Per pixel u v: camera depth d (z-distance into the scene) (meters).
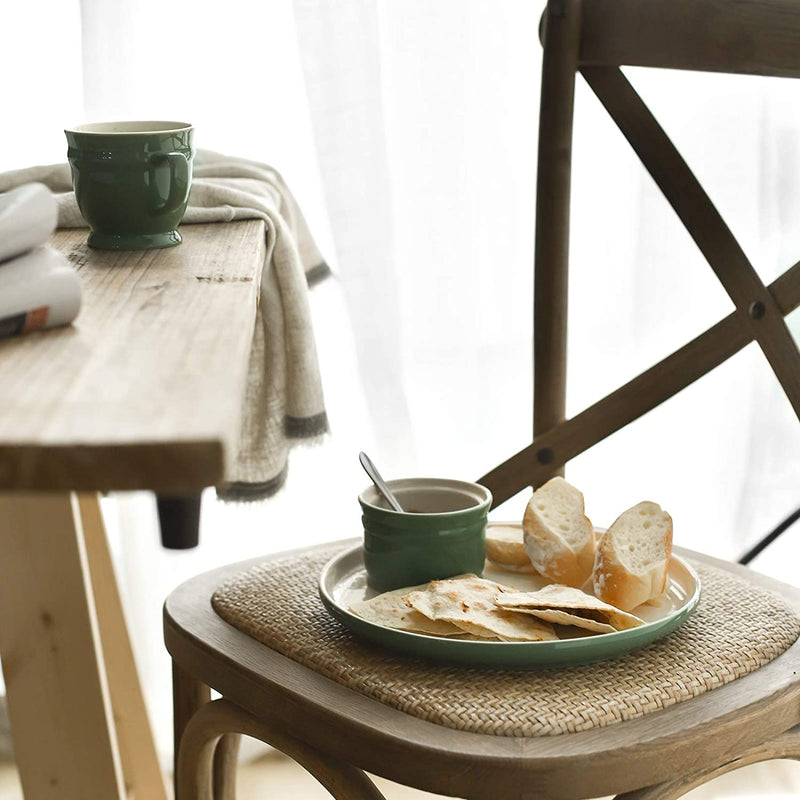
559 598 0.72
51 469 0.34
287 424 1.08
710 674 0.69
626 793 0.64
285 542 1.38
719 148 1.28
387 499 0.81
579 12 0.96
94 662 0.66
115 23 1.17
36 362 0.44
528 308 1.34
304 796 1.33
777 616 0.78
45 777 0.68
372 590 0.80
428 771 0.61
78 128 0.79
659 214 1.30
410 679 0.68
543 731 0.62
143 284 0.63
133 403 0.39
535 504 0.83
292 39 1.24
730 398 1.37
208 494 1.32
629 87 0.96
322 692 0.67
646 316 1.33
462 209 1.29
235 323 0.52
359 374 1.29
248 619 0.77
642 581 0.75
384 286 1.27
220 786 0.88
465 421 1.36
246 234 0.84
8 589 0.65
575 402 1.38
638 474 1.40
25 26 1.19
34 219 0.52
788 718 0.69
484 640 0.70
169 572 1.33
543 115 0.97
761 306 0.92
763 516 1.39
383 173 1.24
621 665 0.70
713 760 0.65
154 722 1.37
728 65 0.91
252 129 1.26
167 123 0.82
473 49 1.25
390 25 1.24
